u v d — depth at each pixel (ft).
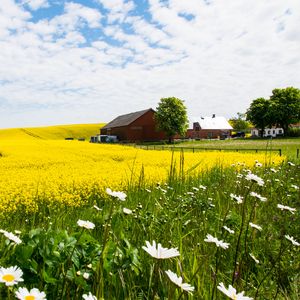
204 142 280.10
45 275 7.41
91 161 81.71
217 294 8.44
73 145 151.64
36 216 25.25
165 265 9.46
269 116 337.11
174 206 18.33
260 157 80.48
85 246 8.54
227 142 259.39
